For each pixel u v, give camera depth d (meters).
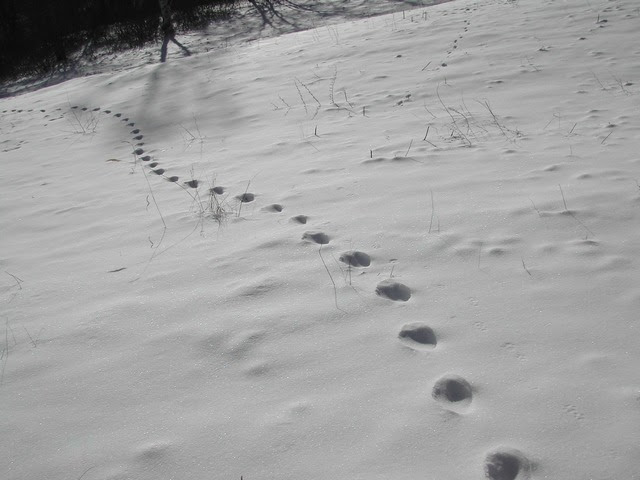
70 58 16.86
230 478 1.78
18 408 2.21
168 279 3.07
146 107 8.50
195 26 17.00
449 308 2.56
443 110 6.12
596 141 4.61
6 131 8.59
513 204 3.55
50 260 3.61
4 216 4.71
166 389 2.22
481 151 4.67
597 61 7.04
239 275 3.01
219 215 3.93
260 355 2.35
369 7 16.33
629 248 2.92
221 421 2.01
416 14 11.97
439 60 8.14
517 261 2.90
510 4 11.03
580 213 3.34
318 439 1.88
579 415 1.88
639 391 1.96
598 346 2.22
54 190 5.34
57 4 21.50
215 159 5.51
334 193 4.09
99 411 2.14
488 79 6.99
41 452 1.97
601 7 9.52
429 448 1.81
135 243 3.67
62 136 7.82
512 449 1.77
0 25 21.28
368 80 7.78
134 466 1.86
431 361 2.22
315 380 2.17
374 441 1.86
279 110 7.15
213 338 2.49
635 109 5.33
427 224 3.40
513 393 2.01
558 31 8.57
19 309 2.98
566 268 2.79
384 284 2.79
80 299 3.00
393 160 4.68
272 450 1.86
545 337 2.30
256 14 17.52
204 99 8.34
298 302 2.70
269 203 4.05
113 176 5.54
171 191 4.71
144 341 2.53
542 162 4.26
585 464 1.70
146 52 15.52
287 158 5.17
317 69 8.79
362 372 2.19
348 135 5.67
